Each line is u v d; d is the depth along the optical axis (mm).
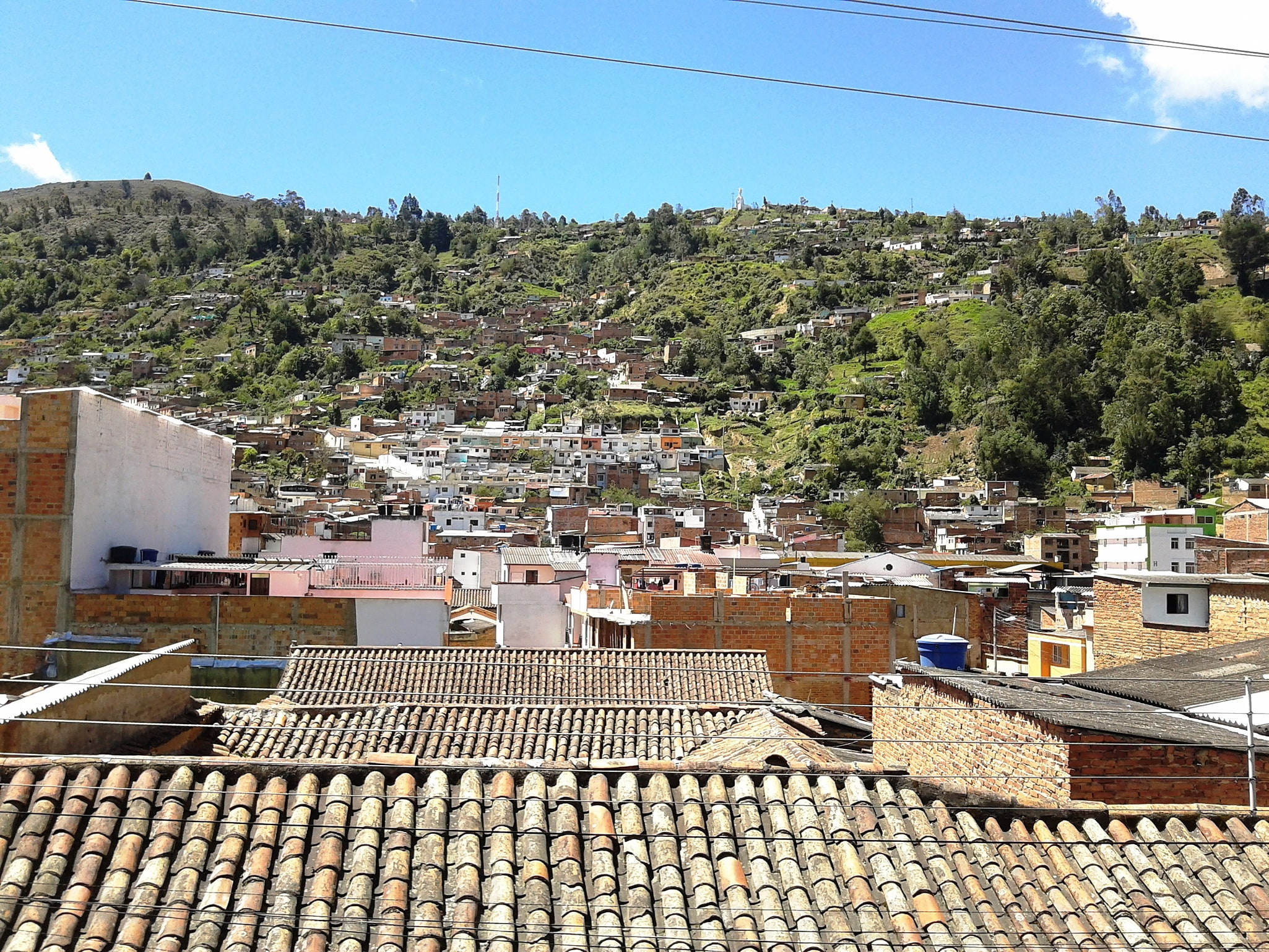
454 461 152250
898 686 17391
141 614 26266
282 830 8547
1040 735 12477
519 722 19312
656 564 48906
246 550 49281
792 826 9023
